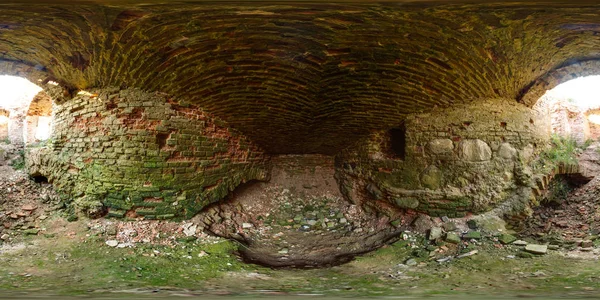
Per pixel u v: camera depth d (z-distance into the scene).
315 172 6.94
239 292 2.68
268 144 6.33
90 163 4.65
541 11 2.66
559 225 5.28
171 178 4.71
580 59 4.19
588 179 5.84
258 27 3.44
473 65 4.19
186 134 4.85
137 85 4.50
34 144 6.61
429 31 3.50
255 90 4.71
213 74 4.38
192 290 2.73
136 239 4.26
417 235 4.83
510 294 2.51
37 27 3.36
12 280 2.99
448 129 5.04
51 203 4.99
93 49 3.86
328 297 2.46
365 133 5.82
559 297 2.33
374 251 4.56
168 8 2.79
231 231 5.18
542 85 4.84
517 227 5.01
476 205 4.91
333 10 2.90
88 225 4.45
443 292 2.67
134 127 4.57
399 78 4.44
